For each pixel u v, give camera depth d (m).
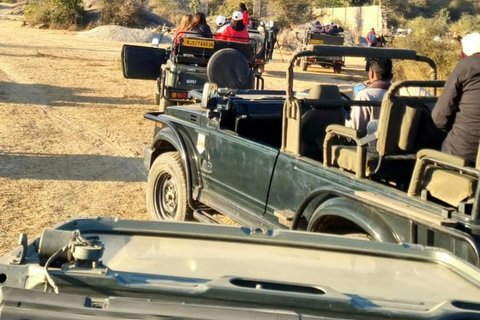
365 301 2.70
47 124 13.80
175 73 14.43
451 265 3.34
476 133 5.28
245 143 6.62
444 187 4.88
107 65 24.77
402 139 5.51
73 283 2.66
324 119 6.47
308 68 30.44
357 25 51.75
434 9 76.19
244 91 7.98
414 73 22.36
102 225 3.47
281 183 6.16
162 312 2.47
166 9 59.53
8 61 24.22
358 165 5.39
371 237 5.19
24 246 2.86
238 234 3.52
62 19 45.53
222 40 14.81
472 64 5.24
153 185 8.07
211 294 2.62
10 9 59.59
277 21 44.09
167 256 3.19
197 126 7.40
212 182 7.15
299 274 3.10
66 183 9.80
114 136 13.12
